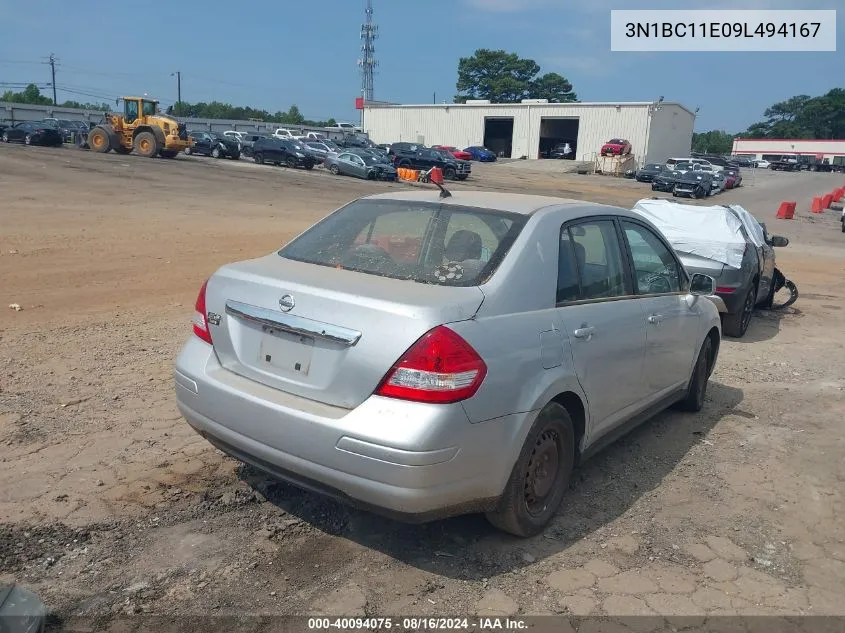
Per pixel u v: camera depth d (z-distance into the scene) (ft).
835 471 16.06
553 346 11.91
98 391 18.06
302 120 445.37
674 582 11.44
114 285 31.09
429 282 11.54
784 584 11.56
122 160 115.44
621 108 214.07
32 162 97.76
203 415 12.00
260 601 10.37
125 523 12.13
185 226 51.90
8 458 14.11
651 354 15.44
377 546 11.96
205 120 272.10
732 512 13.96
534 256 12.23
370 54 399.03
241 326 11.85
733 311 28.99
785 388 22.48
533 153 235.20
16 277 31.09
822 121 433.89
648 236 16.46
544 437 12.19
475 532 12.60
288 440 10.75
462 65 395.34
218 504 12.98
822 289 44.32
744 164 280.51
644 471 15.71
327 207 74.54
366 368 10.30
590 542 12.54
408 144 152.35
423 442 9.89
